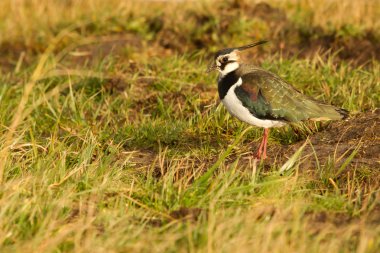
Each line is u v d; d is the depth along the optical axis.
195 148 13.89
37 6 23.62
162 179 11.61
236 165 11.68
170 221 10.20
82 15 22.05
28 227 9.81
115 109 16.17
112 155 12.82
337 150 12.97
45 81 17.53
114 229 9.66
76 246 9.10
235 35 19.62
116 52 19.53
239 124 14.66
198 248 9.22
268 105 12.66
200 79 17.30
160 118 15.42
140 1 23.56
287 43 19.58
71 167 12.20
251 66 13.19
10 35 21.69
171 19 20.59
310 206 10.62
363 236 9.19
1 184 10.91
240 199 10.73
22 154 12.75
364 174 11.83
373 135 13.41
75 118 15.27
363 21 20.70
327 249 9.16
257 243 9.07
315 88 16.55
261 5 20.64
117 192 11.05
